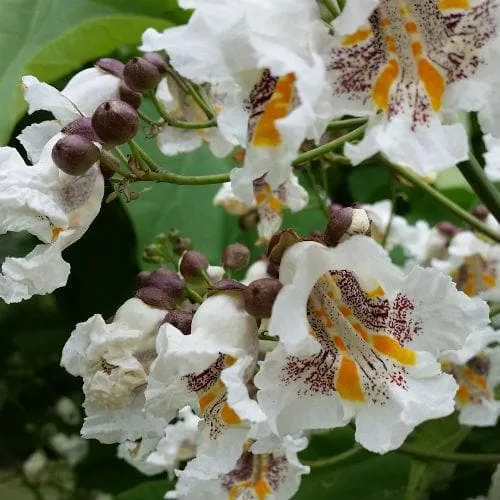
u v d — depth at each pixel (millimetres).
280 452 152
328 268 117
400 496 209
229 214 216
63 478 325
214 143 184
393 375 120
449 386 119
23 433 321
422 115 116
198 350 119
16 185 130
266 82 114
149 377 121
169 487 235
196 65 111
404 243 252
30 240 229
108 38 178
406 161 112
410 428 115
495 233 179
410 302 122
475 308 121
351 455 200
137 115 140
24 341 297
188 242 190
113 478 307
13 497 343
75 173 132
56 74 175
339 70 115
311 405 118
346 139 140
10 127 158
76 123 139
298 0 111
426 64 119
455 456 190
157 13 191
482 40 117
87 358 137
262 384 117
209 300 127
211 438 122
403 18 121
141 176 140
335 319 125
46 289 135
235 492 150
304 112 101
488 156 209
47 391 315
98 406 138
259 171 113
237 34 108
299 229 228
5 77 163
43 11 172
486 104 117
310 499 211
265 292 119
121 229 244
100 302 251
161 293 143
